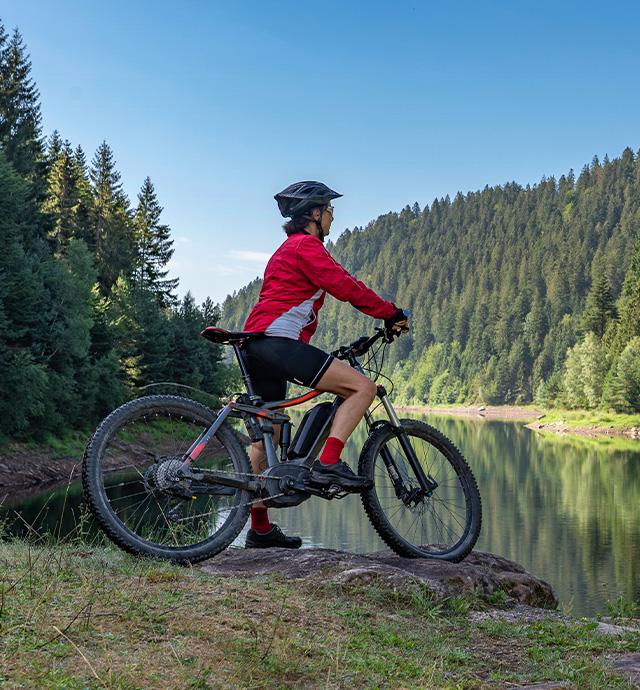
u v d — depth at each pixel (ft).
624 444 265.95
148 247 241.55
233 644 7.83
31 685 6.24
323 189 12.82
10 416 109.81
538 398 566.77
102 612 8.30
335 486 11.82
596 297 480.64
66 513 58.95
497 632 10.40
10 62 171.73
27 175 163.53
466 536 13.83
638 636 10.64
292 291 12.20
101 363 149.28
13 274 118.32
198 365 214.69
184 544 11.48
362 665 8.05
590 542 88.53
